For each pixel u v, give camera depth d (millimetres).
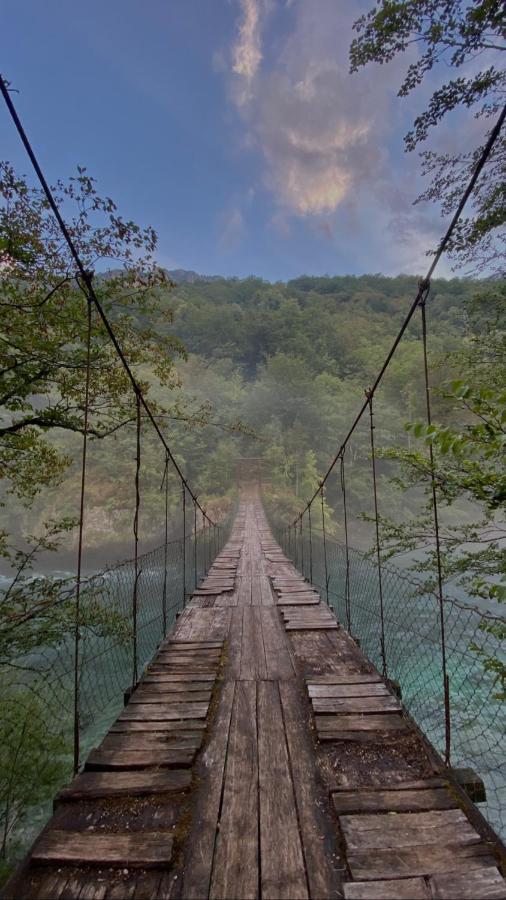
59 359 3279
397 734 1586
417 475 2766
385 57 2865
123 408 4004
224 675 2242
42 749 2855
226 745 1544
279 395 26203
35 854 996
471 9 2471
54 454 3955
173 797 1239
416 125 3057
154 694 1989
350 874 931
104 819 1142
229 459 22609
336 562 9453
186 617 3414
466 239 3238
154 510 17719
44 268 3008
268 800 1221
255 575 5328
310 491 20719
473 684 4121
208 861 989
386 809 1145
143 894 902
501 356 3537
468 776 1308
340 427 23891
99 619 2383
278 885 918
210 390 27547
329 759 1433
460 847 999
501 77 2688
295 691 2025
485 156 1479
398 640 5012
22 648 2191
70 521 3059
